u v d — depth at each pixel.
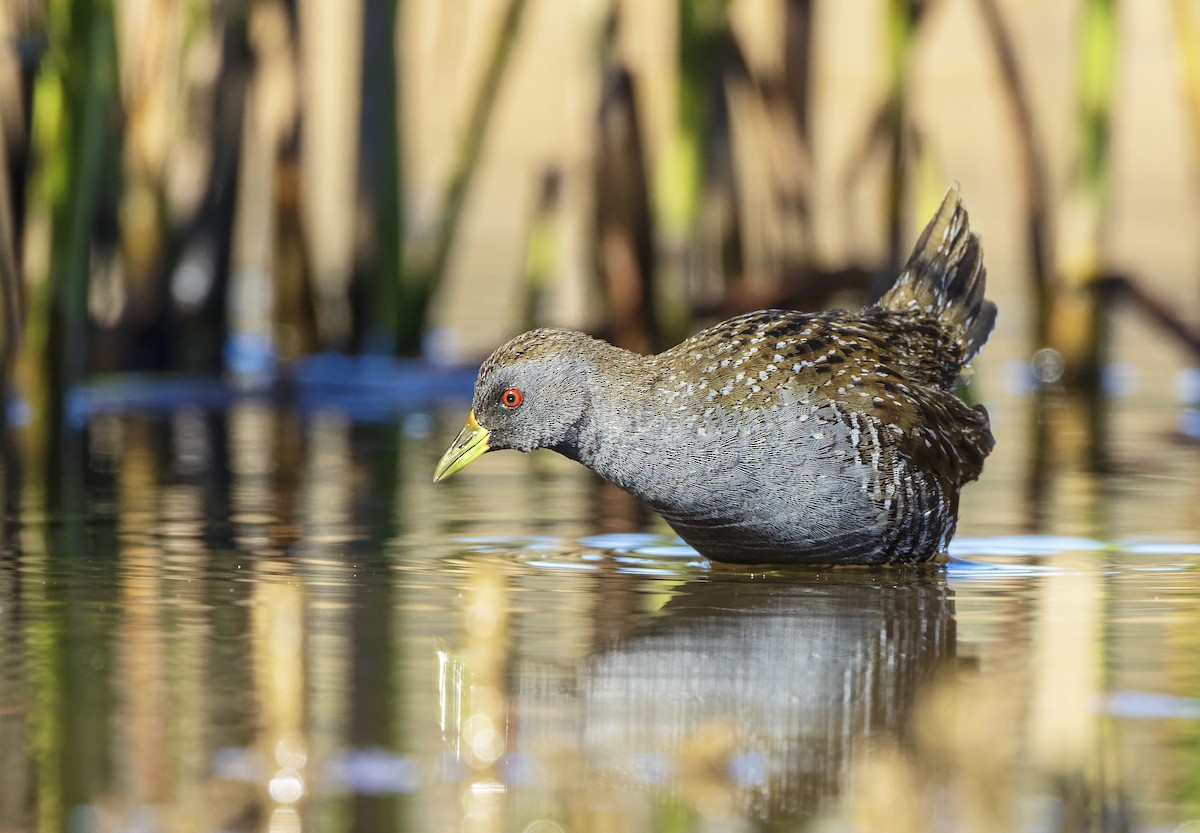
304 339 17.47
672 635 8.16
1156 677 7.40
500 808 5.93
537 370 10.05
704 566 9.95
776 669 7.58
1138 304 17.11
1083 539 10.69
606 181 15.90
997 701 7.08
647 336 15.92
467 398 17.23
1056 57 27.86
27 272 13.99
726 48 16.48
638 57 15.98
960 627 8.34
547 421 10.07
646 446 9.83
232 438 14.83
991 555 10.26
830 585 9.42
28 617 8.42
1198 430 15.21
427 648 7.88
